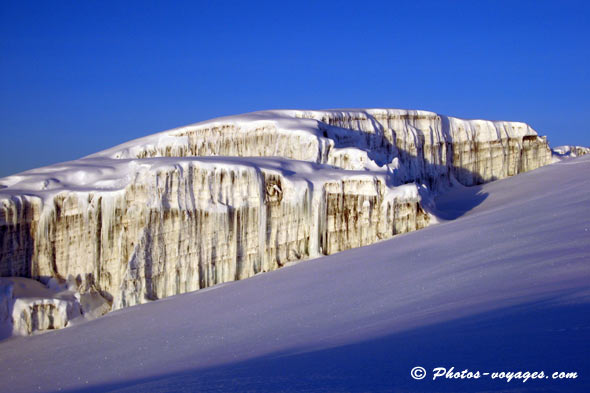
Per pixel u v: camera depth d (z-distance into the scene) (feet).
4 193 98.84
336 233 95.20
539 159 158.71
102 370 54.13
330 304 56.90
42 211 98.12
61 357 65.31
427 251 71.97
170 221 93.56
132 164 97.81
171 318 71.92
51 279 96.89
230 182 94.43
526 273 47.88
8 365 67.36
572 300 34.99
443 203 126.21
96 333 75.00
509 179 139.44
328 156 111.65
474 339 30.91
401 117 138.51
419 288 53.83
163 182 93.97
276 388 28.48
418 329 36.91
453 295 47.03
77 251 97.25
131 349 60.08
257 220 93.86
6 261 95.86
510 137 155.33
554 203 83.76
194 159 98.12
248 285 80.89
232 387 30.60
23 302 87.25
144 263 91.97
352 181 96.12
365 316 48.14
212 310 69.97
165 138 132.05
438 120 145.07
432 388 24.22
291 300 63.77
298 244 93.76
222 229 93.45
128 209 94.68
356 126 130.31
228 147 125.08
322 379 28.78
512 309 36.17
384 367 29.01
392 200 94.53
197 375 37.58
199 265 93.15
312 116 127.54
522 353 26.63
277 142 117.29
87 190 98.43
